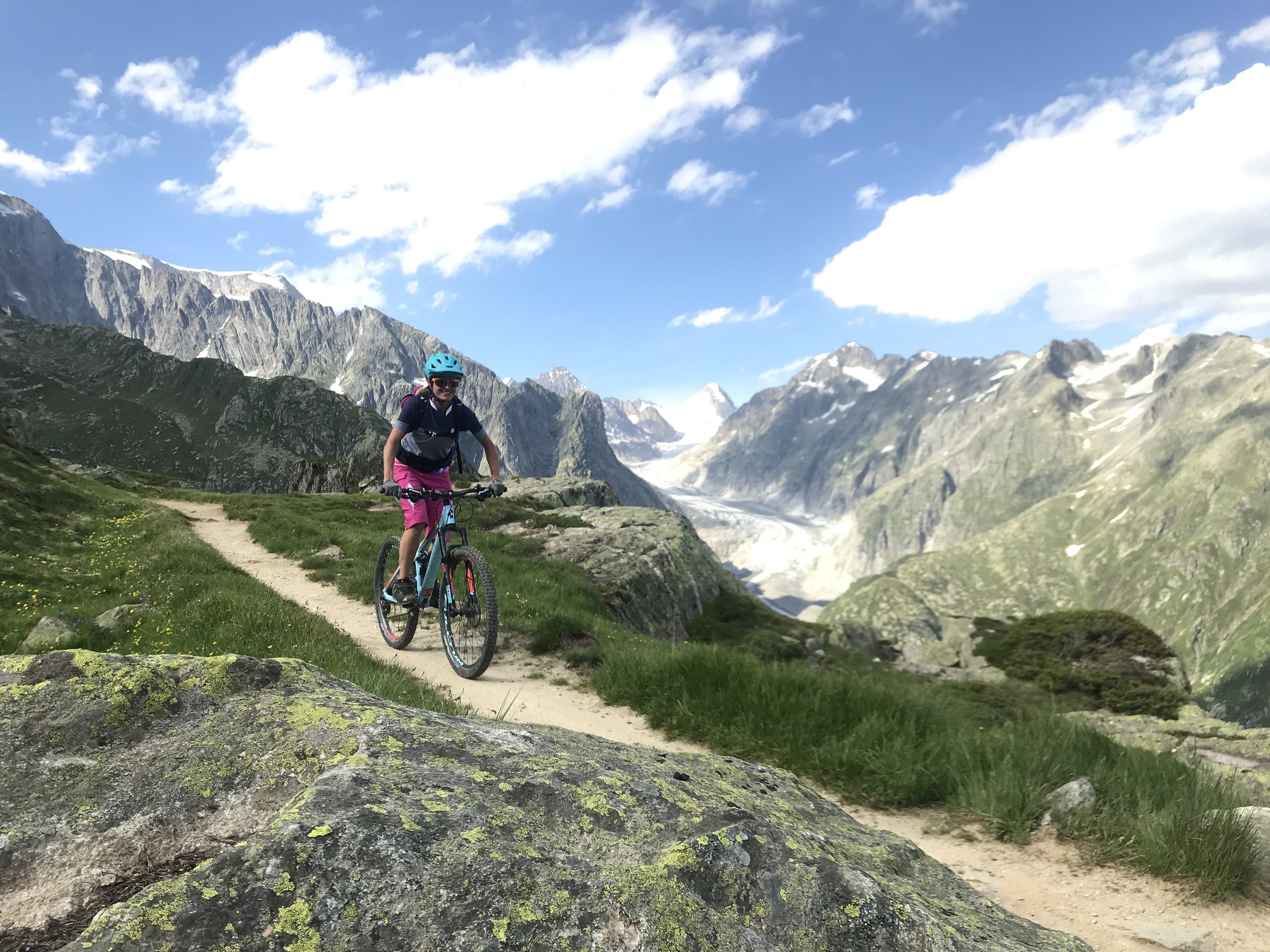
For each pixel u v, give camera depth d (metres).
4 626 13.54
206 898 1.27
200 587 15.41
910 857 2.83
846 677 9.94
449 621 9.47
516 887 1.50
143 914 1.21
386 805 1.64
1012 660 38.38
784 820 2.56
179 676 2.22
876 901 1.82
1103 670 35.06
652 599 26.02
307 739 2.04
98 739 1.95
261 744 2.03
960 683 28.86
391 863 1.45
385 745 2.03
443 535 8.67
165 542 22.55
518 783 2.00
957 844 5.13
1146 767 5.87
